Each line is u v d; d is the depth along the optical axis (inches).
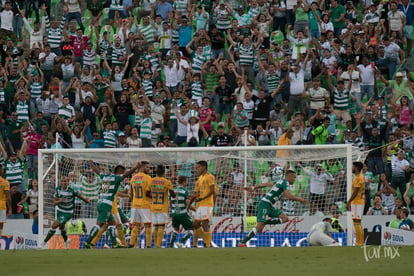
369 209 3019.2
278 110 3415.4
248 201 2839.6
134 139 3341.5
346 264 1493.6
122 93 3491.6
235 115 3395.7
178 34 3708.2
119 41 3671.3
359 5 3759.8
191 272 1389.0
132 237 2448.3
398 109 3390.7
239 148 2716.5
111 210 2436.0
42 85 3639.3
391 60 3585.1
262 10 3720.5
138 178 2437.3
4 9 3870.6
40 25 3882.9
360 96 3472.0
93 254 1798.7
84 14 3927.2
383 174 3112.7
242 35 3631.9
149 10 3818.9
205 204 2421.3
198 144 3376.0
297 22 3649.1
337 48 3575.3
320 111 3363.7
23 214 3147.1
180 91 3523.6
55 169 2864.2
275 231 2709.2
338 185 2800.2
